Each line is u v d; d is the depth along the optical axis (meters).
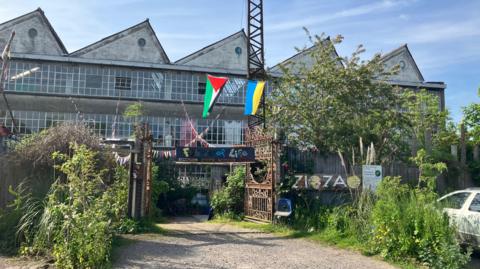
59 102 28.12
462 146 18.41
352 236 11.09
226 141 30.33
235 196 16.70
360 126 17.58
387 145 18.02
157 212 17.30
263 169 15.16
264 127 18.31
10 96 27.39
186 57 31.05
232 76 31.09
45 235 8.52
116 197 11.97
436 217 9.16
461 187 17.72
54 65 28.45
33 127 27.52
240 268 8.34
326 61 18.98
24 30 28.94
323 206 13.19
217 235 12.34
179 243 10.87
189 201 22.42
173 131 29.56
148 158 13.66
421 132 22.83
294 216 13.73
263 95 20.06
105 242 8.43
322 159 15.82
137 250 9.70
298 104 18.47
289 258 9.36
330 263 8.93
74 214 8.07
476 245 9.38
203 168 25.09
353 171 13.86
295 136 18.22
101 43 29.73
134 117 28.44
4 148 12.16
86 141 13.27
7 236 9.11
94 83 28.89
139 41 30.52
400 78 34.06
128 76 29.53
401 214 9.55
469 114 22.22
